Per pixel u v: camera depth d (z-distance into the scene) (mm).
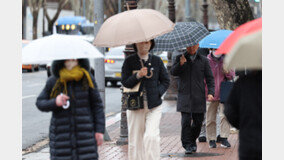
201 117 20234
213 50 21922
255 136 9820
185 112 20031
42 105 11969
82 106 12055
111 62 53250
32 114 34062
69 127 11930
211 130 22094
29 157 20984
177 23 20062
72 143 11898
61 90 12109
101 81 23656
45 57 11750
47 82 12281
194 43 19250
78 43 12141
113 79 53781
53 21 113438
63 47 11906
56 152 11961
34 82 60000
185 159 19688
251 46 9195
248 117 9938
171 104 40125
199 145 22750
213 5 28844
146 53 16562
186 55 20047
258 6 31719
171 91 43438
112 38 15438
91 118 12180
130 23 15469
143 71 15922
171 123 29797
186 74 19922
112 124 29984
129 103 16375
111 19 15953
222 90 21469
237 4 28156
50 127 12172
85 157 11930
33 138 25609
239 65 9344
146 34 15281
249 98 9977
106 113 35812
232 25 28406
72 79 12008
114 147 22516
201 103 19938
